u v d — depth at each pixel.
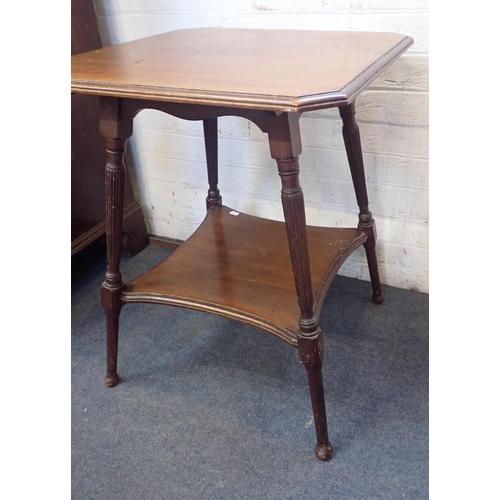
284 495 0.78
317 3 1.00
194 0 1.11
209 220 1.16
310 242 1.02
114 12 1.21
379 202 1.14
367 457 0.83
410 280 1.19
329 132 1.11
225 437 0.88
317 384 0.79
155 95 0.66
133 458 0.86
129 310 1.22
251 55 0.82
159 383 1.01
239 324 1.15
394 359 1.01
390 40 0.86
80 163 1.22
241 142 1.22
